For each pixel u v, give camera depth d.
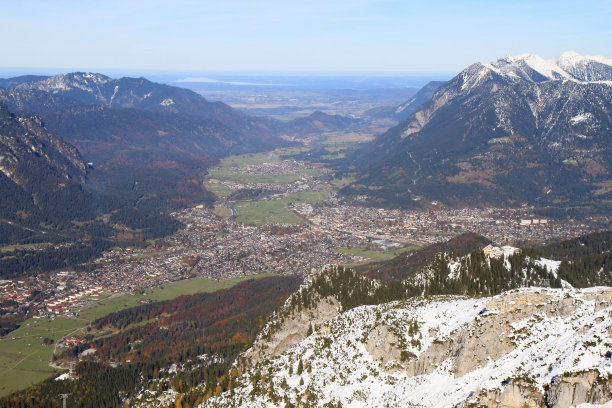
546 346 140.88
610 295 145.00
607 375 117.38
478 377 147.00
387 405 162.50
